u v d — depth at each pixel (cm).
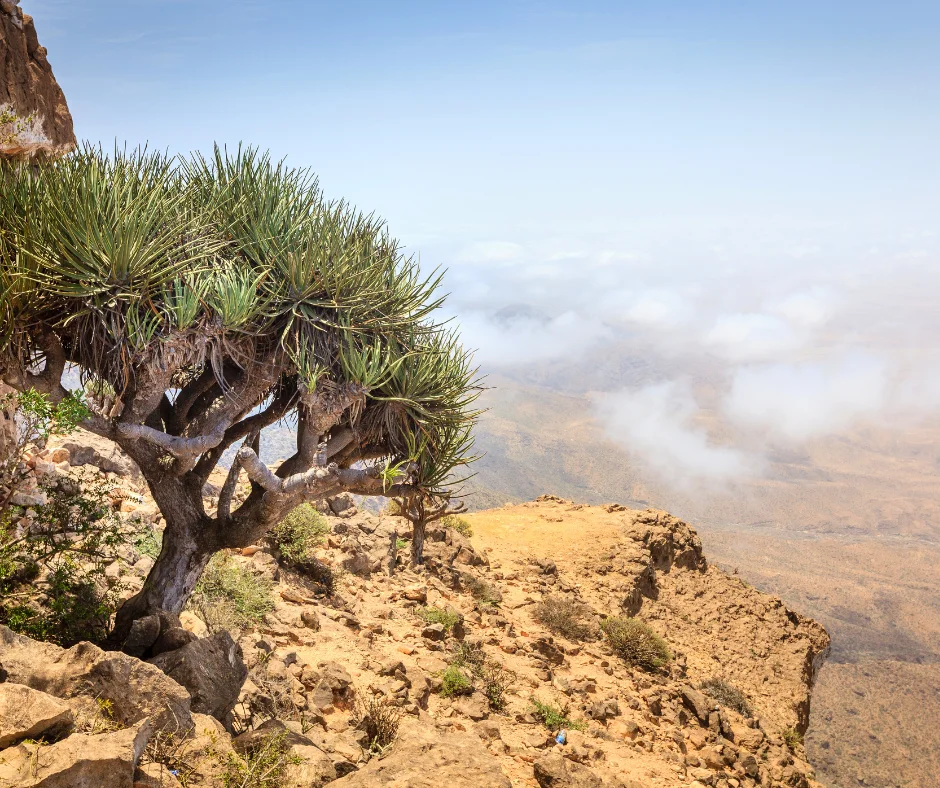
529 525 2936
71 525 870
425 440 908
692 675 2070
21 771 432
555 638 1852
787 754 1753
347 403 831
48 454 1144
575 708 1432
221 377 790
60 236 692
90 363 745
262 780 572
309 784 622
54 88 1086
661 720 1598
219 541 876
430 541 2131
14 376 715
